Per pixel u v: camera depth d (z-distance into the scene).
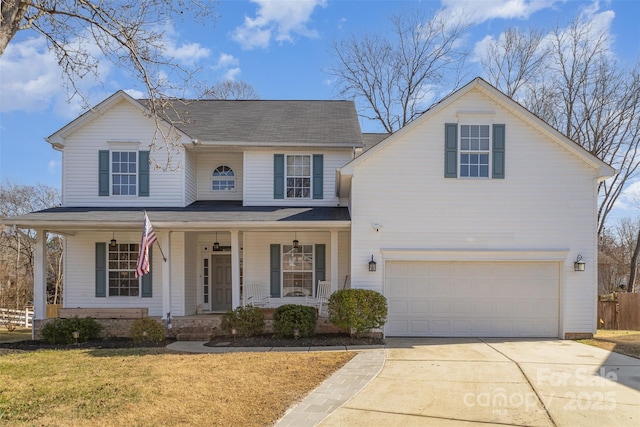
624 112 22.58
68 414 5.95
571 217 12.17
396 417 5.92
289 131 15.34
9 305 23.45
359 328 11.48
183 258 14.12
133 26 9.09
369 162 12.33
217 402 6.46
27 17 8.23
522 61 26.03
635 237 36.06
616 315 15.77
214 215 13.15
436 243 12.23
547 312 12.26
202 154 15.66
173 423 5.64
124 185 14.39
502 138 12.27
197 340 12.16
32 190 35.44
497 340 11.72
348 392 6.95
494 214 12.23
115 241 14.32
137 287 14.37
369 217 12.29
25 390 7.09
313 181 14.80
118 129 14.34
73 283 14.30
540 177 12.23
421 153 12.30
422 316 12.37
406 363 8.89
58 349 11.16
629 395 6.82
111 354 10.19
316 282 14.76
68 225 12.46
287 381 7.55
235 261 12.77
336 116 16.97
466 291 12.40
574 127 23.97
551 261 12.20
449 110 12.33
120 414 5.95
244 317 12.23
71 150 14.29
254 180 14.76
